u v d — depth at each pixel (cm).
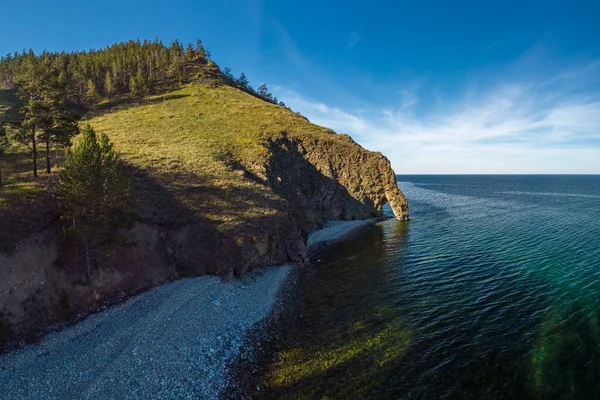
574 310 2786
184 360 2175
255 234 3925
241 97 9950
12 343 2109
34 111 3691
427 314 2825
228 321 2742
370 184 8119
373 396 1881
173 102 8844
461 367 2103
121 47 12262
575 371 2022
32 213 2869
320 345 2416
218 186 4678
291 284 3688
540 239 5350
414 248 5153
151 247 3459
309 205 6688
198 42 13275
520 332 2473
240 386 1988
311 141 7706
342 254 4969
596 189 18100
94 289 2747
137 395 1820
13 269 2388
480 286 3403
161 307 2756
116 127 6812
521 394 1866
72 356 2069
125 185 2916
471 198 12962
